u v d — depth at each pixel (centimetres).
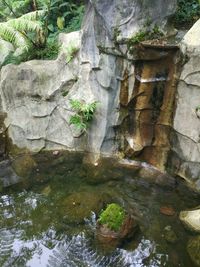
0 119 368
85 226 287
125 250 266
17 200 321
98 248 269
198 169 310
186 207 300
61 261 265
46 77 359
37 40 389
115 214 276
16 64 373
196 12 378
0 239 285
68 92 359
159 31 325
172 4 324
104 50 326
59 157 363
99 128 350
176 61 307
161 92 321
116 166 346
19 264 266
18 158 365
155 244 269
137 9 312
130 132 348
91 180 334
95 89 344
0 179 344
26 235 288
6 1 423
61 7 430
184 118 311
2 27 362
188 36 304
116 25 315
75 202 307
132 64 322
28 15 372
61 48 373
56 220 297
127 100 335
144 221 289
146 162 345
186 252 259
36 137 369
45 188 332
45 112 363
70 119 352
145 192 319
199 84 294
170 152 330
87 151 363
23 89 360
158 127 332
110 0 309
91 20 331
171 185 323
